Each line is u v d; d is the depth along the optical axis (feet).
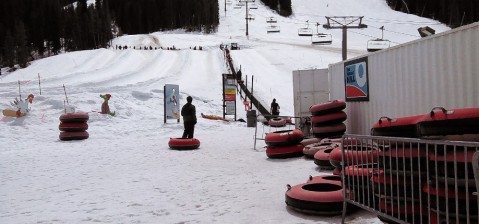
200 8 382.01
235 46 208.85
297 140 28.63
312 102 44.93
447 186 9.66
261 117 72.79
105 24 308.40
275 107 66.44
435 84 20.71
